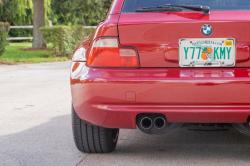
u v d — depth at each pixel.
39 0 19.72
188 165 2.83
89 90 2.64
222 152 3.17
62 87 7.34
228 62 2.53
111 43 2.64
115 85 2.59
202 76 2.52
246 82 2.48
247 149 3.25
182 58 2.56
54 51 16.89
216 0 2.82
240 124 2.68
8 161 3.05
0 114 4.98
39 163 2.98
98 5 27.00
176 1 2.88
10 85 7.69
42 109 5.27
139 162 2.94
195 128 2.88
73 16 29.03
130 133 3.93
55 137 3.79
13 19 28.84
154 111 2.56
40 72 10.18
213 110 2.52
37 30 19.81
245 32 2.53
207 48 2.54
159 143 3.52
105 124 2.74
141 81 2.55
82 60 2.80
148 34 2.60
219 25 2.53
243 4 2.76
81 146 3.12
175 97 2.53
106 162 2.96
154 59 2.60
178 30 2.56
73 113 3.05
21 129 4.16
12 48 19.83
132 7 2.84
